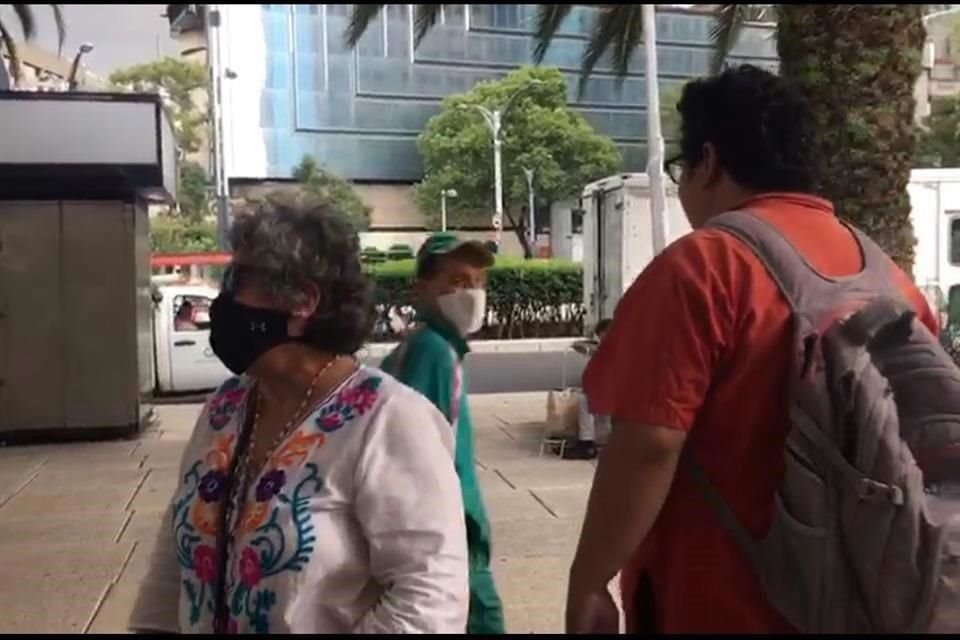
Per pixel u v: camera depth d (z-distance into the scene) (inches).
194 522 80.1
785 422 74.0
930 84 1604.3
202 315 593.6
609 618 75.9
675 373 73.8
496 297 1056.2
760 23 459.8
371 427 77.3
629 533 74.6
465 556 78.0
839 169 237.6
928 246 570.6
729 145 83.0
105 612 203.0
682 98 88.4
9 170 393.4
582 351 402.0
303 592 74.3
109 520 280.5
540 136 2085.4
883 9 235.5
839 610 71.6
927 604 70.0
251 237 79.0
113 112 398.0
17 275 405.1
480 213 2255.2
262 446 80.1
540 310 1070.4
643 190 551.2
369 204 2815.0
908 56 237.8
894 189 238.7
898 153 238.2
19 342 406.0
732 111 82.9
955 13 1614.2
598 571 75.5
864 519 70.1
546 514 274.7
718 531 75.4
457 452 130.9
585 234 631.8
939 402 73.2
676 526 77.5
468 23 2844.5
